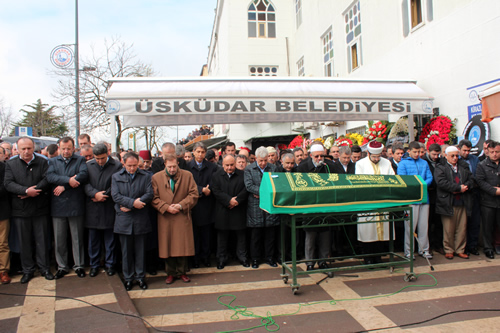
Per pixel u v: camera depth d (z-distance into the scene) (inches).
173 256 185.6
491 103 162.6
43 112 1318.9
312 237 199.9
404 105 285.1
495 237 227.5
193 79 282.8
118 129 544.1
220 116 293.4
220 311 152.5
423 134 305.3
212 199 223.8
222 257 217.9
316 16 572.1
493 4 247.3
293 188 166.1
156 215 207.3
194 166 226.1
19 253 195.8
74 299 158.9
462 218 220.8
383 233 207.0
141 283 181.8
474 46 264.1
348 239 217.3
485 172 217.2
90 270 199.0
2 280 180.4
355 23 451.2
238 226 213.8
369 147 212.7
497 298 157.1
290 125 691.4
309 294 170.2
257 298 166.4
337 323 138.9
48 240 190.5
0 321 139.3
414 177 188.9
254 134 699.4
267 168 217.9
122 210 177.8
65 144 187.8
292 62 725.3
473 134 260.5
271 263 218.8
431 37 307.4
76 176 186.5
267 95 266.2
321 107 272.8
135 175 181.5
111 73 586.2
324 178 175.2
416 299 159.6
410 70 337.4
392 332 130.4
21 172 181.3
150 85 268.8
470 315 141.4
